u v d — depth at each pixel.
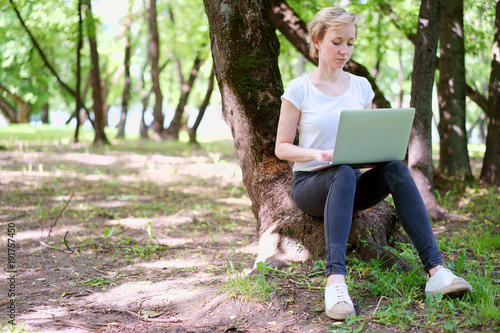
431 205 5.17
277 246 3.20
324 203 2.76
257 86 3.54
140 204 6.19
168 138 17.89
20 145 12.52
